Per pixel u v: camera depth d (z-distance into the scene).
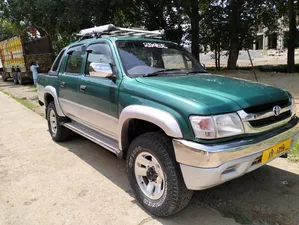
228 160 2.29
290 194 3.12
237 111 2.39
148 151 2.71
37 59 16.34
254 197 3.08
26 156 4.59
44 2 12.53
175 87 2.74
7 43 18.34
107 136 3.65
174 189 2.51
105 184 3.52
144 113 2.65
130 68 3.25
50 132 5.46
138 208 2.95
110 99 3.24
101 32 3.97
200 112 2.29
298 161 3.91
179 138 2.37
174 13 16.38
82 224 2.73
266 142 2.51
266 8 17.27
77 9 12.30
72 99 4.21
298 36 17.16
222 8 17.12
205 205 2.95
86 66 3.90
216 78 3.32
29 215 2.91
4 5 16.61
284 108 2.76
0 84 18.64
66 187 3.47
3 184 3.61
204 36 19.06
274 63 24.23
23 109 8.97
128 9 15.43
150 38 4.08
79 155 4.55
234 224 2.62
